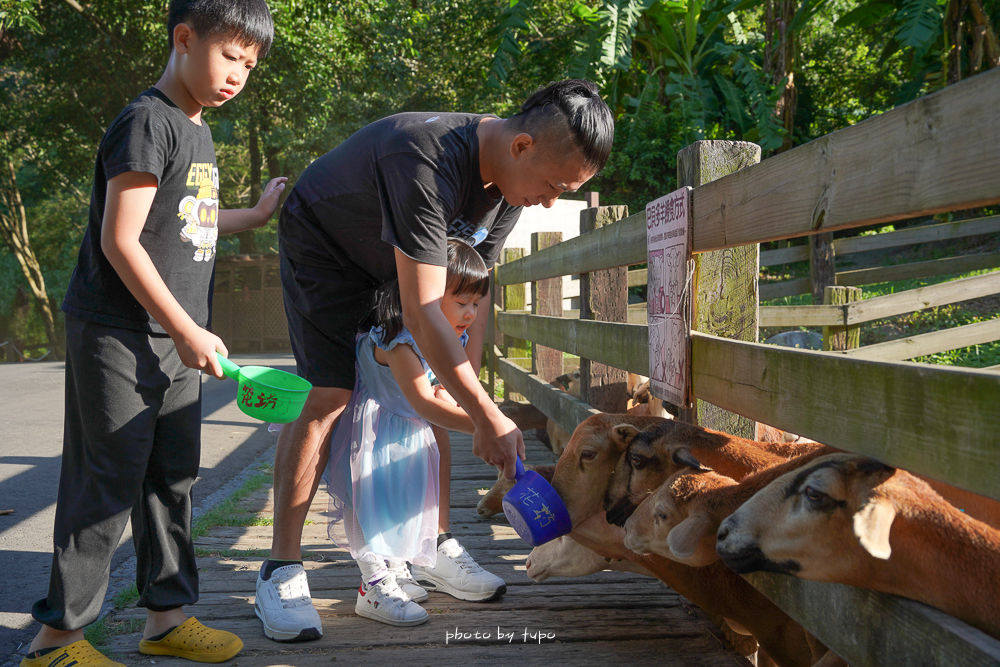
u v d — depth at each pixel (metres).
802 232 1.80
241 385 2.22
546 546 2.84
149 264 2.16
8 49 18.31
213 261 2.51
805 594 1.80
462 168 2.34
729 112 15.26
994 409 1.18
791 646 2.27
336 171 2.64
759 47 17.45
